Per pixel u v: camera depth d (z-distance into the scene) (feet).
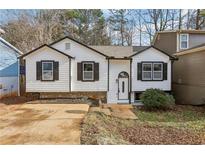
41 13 109.19
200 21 100.01
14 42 103.30
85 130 25.73
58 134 24.40
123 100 59.82
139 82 59.62
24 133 24.94
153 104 48.55
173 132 30.09
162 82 59.52
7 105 46.55
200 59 54.65
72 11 111.86
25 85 59.88
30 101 52.16
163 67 59.41
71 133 24.71
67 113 37.09
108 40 116.78
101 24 116.37
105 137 23.70
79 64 57.88
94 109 43.39
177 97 67.67
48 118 32.99
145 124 34.86
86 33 114.52
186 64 62.18
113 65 59.82
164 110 48.85
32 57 55.98
